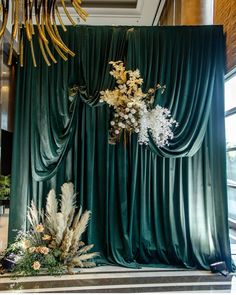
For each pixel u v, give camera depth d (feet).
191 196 13.50
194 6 17.38
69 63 13.24
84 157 13.29
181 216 13.34
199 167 13.64
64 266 12.21
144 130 12.93
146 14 25.36
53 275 11.85
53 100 13.10
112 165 13.30
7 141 16.20
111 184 13.23
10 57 7.79
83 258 12.41
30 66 13.01
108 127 13.37
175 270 12.75
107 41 13.50
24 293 10.18
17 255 12.18
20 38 7.68
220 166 13.52
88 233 13.08
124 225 13.08
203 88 13.56
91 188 13.19
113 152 13.38
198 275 12.21
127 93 12.85
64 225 12.54
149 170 13.48
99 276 11.82
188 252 13.29
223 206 13.33
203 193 13.53
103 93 12.82
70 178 13.38
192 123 13.44
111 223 13.17
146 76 13.44
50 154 13.00
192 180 13.57
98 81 13.26
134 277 11.80
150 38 13.60
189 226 13.37
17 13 6.93
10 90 15.31
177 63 13.56
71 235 12.35
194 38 13.74
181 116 13.46
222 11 14.57
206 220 13.39
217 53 13.82
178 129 13.43
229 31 13.55
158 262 13.34
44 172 12.96
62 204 12.69
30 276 11.73
